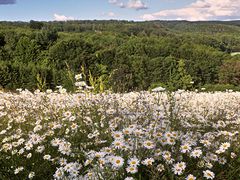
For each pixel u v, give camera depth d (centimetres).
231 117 455
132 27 12762
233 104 691
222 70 5328
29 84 3300
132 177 241
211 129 391
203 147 313
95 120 402
